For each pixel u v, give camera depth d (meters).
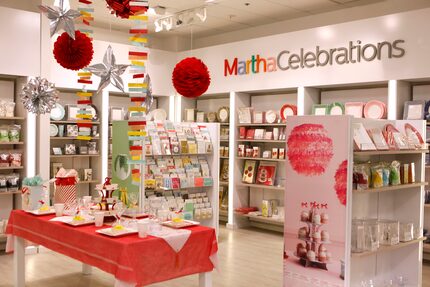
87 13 4.25
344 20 7.84
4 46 6.23
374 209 4.64
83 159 8.69
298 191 4.18
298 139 4.17
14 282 4.92
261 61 8.02
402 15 6.27
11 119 6.88
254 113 8.34
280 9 7.94
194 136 7.11
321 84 7.20
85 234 3.73
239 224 8.68
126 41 9.65
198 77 4.84
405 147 4.56
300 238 4.17
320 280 4.03
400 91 6.48
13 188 6.60
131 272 3.29
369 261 4.51
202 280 3.86
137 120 4.10
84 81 4.78
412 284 4.74
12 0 6.54
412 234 4.68
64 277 5.38
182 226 3.94
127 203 4.70
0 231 6.52
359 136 4.04
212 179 7.24
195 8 7.85
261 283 5.25
